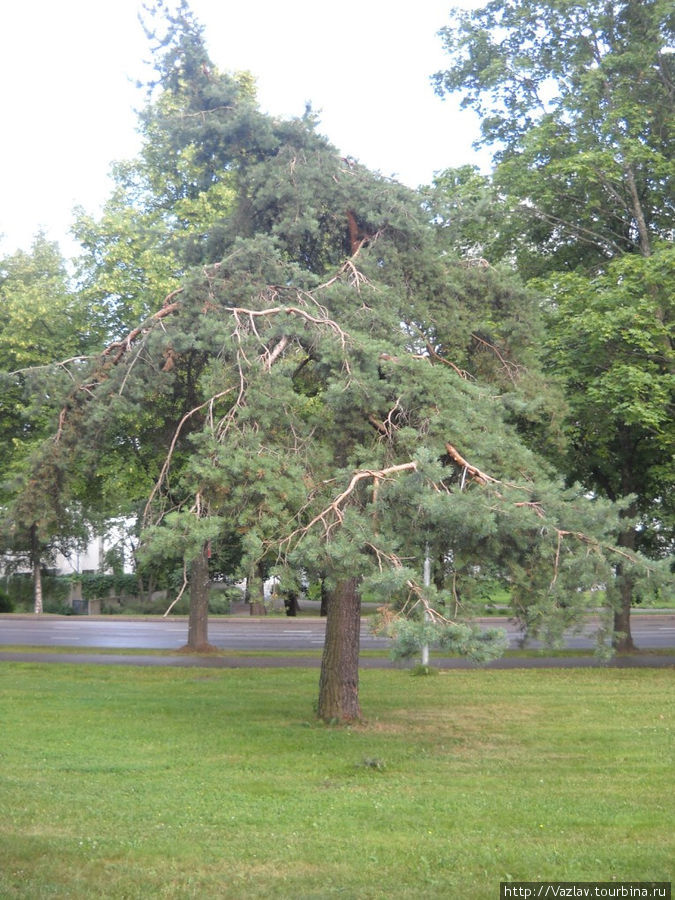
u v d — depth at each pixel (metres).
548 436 15.70
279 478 10.86
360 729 13.70
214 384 11.85
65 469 13.92
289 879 6.82
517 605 11.35
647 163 22.89
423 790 9.87
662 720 14.49
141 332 13.58
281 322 12.09
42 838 7.72
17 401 23.47
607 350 20.89
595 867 7.04
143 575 48.59
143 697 16.69
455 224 15.48
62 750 11.80
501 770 10.97
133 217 24.98
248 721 14.27
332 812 8.85
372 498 10.82
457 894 6.45
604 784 10.16
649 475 23.22
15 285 26.48
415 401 11.70
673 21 22.64
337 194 14.65
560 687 18.31
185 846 7.63
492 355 15.10
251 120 14.28
